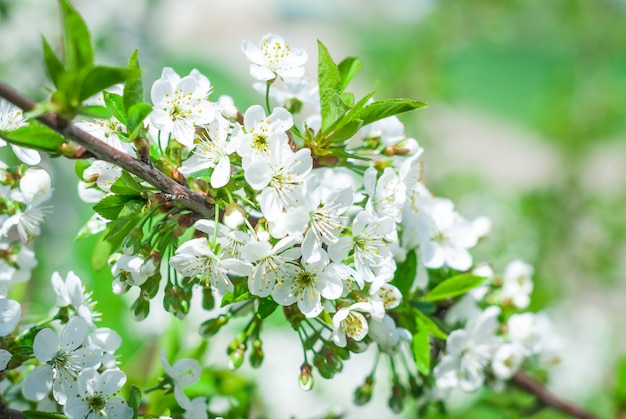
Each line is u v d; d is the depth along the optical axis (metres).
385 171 0.62
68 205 1.01
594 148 1.72
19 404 0.66
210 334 0.65
